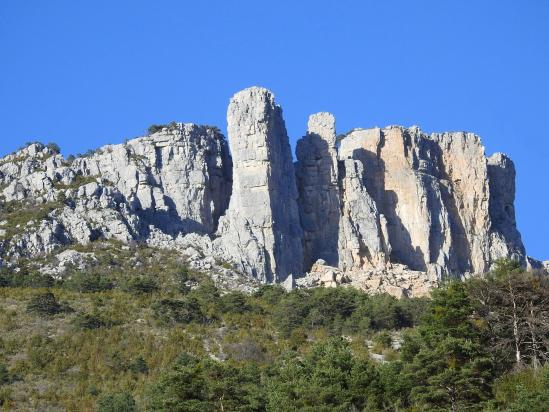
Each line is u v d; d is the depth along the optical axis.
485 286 162.62
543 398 141.88
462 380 147.25
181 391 145.62
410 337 159.00
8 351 183.88
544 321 158.25
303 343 187.75
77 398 169.75
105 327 192.00
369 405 149.00
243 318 197.38
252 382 156.38
